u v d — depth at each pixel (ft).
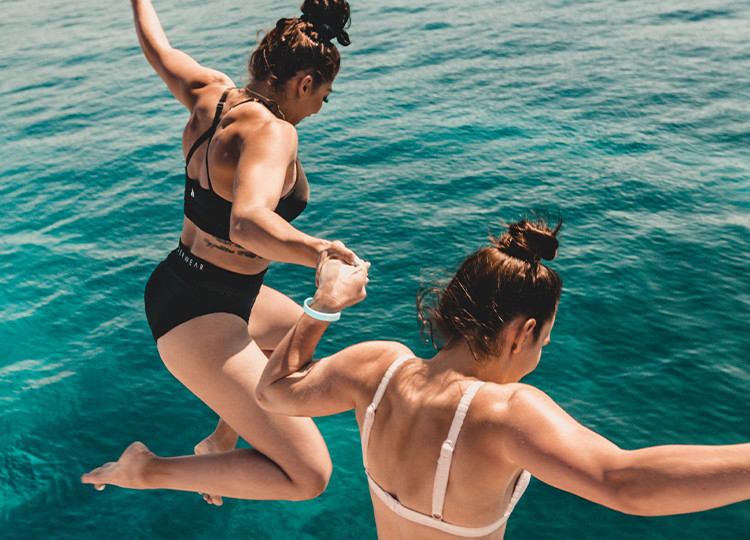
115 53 53.16
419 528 5.14
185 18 60.29
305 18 7.40
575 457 4.33
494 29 53.06
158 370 18.97
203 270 7.71
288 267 23.15
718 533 13.51
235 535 14.17
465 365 5.06
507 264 4.99
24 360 19.48
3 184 31.27
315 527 14.24
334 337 19.45
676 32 49.55
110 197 29.37
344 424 16.75
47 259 24.72
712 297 20.48
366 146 32.55
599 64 43.55
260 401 5.81
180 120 38.22
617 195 26.86
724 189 27.14
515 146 31.99
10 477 15.65
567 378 17.61
